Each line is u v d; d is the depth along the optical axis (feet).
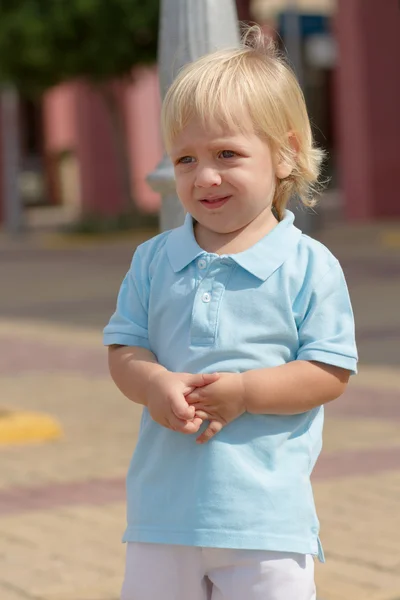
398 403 53.06
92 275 127.95
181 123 16.70
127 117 233.96
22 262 151.23
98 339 78.64
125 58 167.63
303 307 17.04
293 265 17.17
